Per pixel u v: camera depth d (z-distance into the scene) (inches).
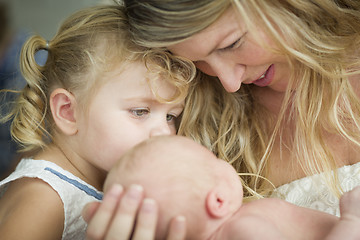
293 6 52.8
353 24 57.9
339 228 41.3
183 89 56.2
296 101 58.8
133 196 37.7
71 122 57.5
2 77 85.4
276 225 42.8
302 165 60.9
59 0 131.3
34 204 51.1
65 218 53.3
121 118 55.1
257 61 51.9
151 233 37.6
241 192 44.4
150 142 43.8
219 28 48.3
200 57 51.4
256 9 48.9
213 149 66.1
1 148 91.6
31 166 56.4
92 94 55.9
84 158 58.0
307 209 45.6
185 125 65.1
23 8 122.2
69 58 59.0
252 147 65.8
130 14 54.2
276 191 61.3
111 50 56.2
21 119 60.9
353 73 57.8
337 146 60.8
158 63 54.9
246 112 66.9
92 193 57.2
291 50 52.6
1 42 91.7
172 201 39.8
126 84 54.8
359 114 59.2
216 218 41.4
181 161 41.7
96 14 60.2
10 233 48.7
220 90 66.9
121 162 42.7
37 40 62.8
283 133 63.9
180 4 48.1
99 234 39.1
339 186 57.8
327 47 55.1
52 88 60.6
